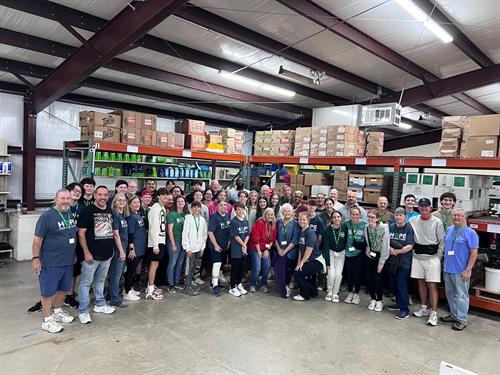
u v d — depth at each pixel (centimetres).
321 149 698
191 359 337
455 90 799
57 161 900
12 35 569
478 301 480
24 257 662
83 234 393
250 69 793
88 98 939
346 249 511
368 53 709
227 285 571
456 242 429
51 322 378
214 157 768
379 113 851
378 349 375
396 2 503
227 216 541
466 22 587
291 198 674
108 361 325
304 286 517
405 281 464
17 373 301
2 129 812
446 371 175
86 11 521
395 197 594
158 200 499
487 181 618
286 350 363
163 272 545
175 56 666
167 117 1124
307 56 720
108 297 484
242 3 525
